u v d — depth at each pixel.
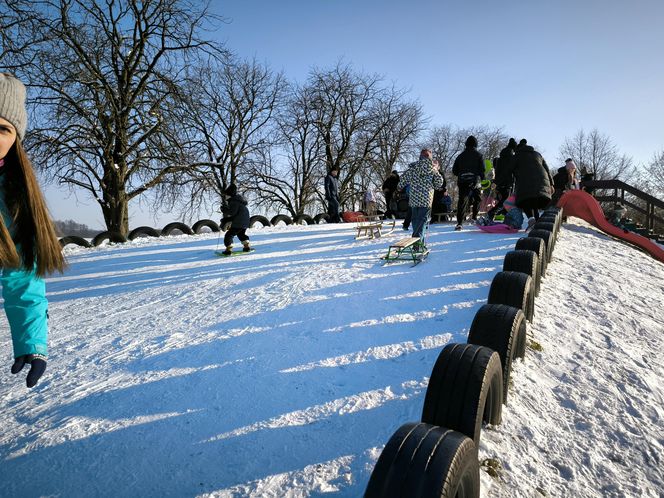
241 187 31.50
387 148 37.69
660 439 3.13
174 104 20.80
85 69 19.41
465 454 1.97
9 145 1.76
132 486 2.65
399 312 5.36
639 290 6.85
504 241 9.52
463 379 2.56
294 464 2.76
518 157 10.80
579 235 11.23
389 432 3.02
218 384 3.87
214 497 2.53
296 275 7.66
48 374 4.43
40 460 2.95
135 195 21.64
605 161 48.78
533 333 4.71
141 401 3.66
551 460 2.84
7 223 1.87
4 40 16.70
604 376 3.99
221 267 9.28
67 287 8.91
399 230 13.20
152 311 6.48
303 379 3.85
